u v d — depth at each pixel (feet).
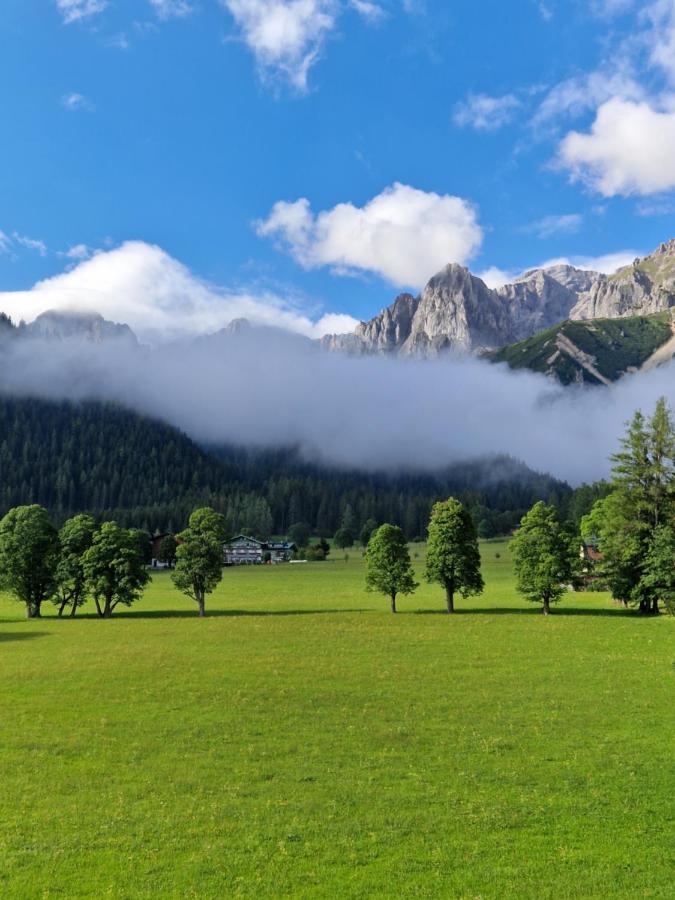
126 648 229.45
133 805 99.19
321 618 307.58
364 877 78.74
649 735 128.47
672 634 247.70
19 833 90.63
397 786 105.81
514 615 308.40
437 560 324.60
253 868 81.10
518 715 143.13
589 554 444.14
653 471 312.91
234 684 173.06
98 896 75.61
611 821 92.38
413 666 194.29
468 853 84.12
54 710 148.97
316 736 130.11
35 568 337.93
